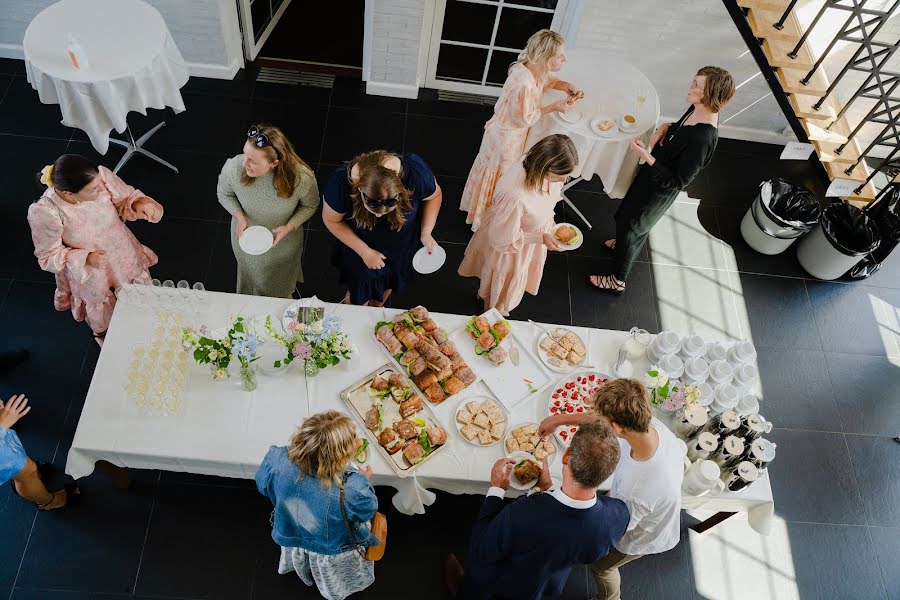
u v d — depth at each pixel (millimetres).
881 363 4582
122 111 4148
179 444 2898
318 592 3436
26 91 4996
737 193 5277
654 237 4973
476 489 3033
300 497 2480
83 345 4008
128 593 3352
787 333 4645
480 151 4363
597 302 4625
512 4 4973
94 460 2961
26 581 3318
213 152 4914
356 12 5984
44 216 3061
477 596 2926
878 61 5137
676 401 3039
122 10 4234
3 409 3021
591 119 4266
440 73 5465
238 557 3488
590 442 2326
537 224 3516
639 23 4895
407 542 3600
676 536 2811
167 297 3162
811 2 4777
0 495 3498
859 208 4812
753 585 3715
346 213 3289
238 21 5125
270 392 3051
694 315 4652
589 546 2467
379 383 3078
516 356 3299
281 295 3992
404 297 4441
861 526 3957
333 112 5266
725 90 3520
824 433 4270
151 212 3451
